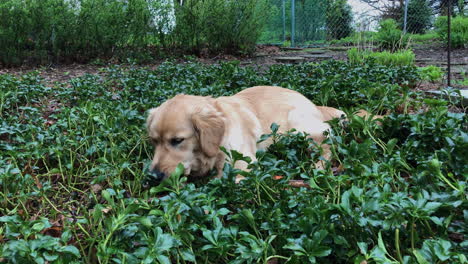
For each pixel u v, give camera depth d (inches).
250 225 38.4
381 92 74.2
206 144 52.7
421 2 271.7
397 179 46.9
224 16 191.0
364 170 41.9
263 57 193.2
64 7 165.5
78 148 60.7
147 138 61.7
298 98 67.1
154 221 37.4
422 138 52.9
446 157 46.0
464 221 35.4
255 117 61.7
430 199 35.9
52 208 49.3
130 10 174.9
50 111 87.8
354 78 87.7
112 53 176.1
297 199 40.6
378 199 35.7
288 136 57.2
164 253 35.2
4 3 154.3
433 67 114.3
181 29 187.9
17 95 88.7
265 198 43.6
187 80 97.3
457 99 81.0
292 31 239.8
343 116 60.9
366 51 152.3
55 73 147.7
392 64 125.6
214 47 195.8
